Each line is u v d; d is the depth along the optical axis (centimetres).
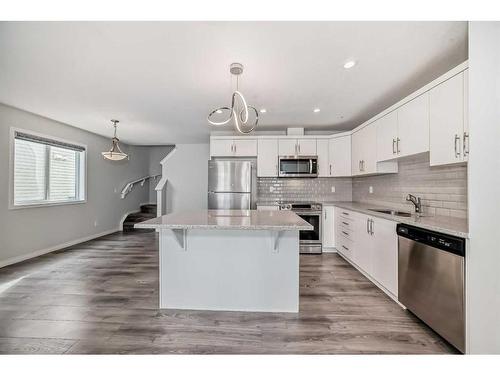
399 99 328
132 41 195
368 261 303
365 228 311
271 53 213
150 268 346
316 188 498
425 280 197
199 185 646
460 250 164
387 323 211
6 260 354
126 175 666
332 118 420
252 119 423
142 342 185
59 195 456
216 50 208
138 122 441
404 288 225
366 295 264
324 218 431
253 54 215
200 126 470
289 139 467
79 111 376
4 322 210
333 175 454
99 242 501
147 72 249
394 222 243
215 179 448
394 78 265
